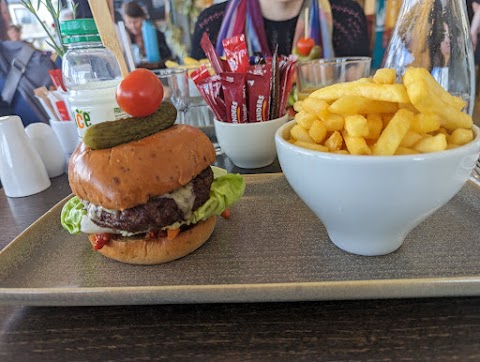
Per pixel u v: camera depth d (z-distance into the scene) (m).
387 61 1.33
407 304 0.58
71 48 1.09
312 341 0.52
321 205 0.64
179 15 2.26
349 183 0.56
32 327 0.58
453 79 1.21
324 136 0.63
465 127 0.61
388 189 0.55
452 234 0.75
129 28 2.27
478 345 0.50
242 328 0.56
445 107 0.57
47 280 0.69
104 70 1.15
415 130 0.58
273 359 0.50
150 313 0.60
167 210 0.70
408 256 0.69
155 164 0.68
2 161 1.13
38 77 2.43
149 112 0.73
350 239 0.69
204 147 0.77
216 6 2.23
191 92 1.78
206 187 0.77
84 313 0.61
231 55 1.15
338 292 0.56
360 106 0.59
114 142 0.69
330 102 0.65
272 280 0.65
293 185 0.67
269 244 0.77
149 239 0.72
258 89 1.10
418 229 0.78
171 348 0.53
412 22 1.21
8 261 0.71
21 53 2.35
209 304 0.62
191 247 0.74
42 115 2.52
